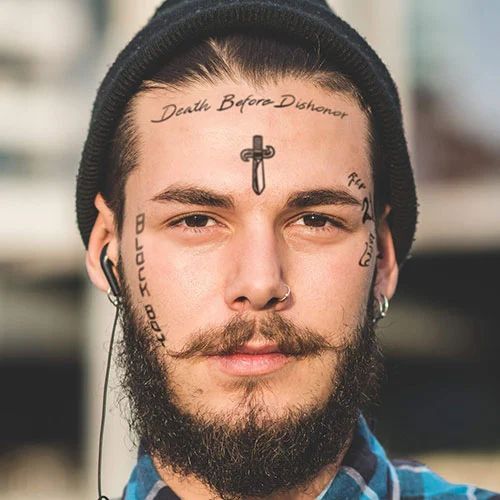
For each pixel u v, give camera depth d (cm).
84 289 811
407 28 623
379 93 185
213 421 169
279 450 167
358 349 177
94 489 725
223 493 172
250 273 167
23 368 1003
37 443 969
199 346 171
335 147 178
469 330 870
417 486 197
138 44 188
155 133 180
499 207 643
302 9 185
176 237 176
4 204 655
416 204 204
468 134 642
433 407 921
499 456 834
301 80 179
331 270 175
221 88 178
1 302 840
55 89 645
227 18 180
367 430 191
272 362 169
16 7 622
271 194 172
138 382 182
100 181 197
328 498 178
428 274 772
